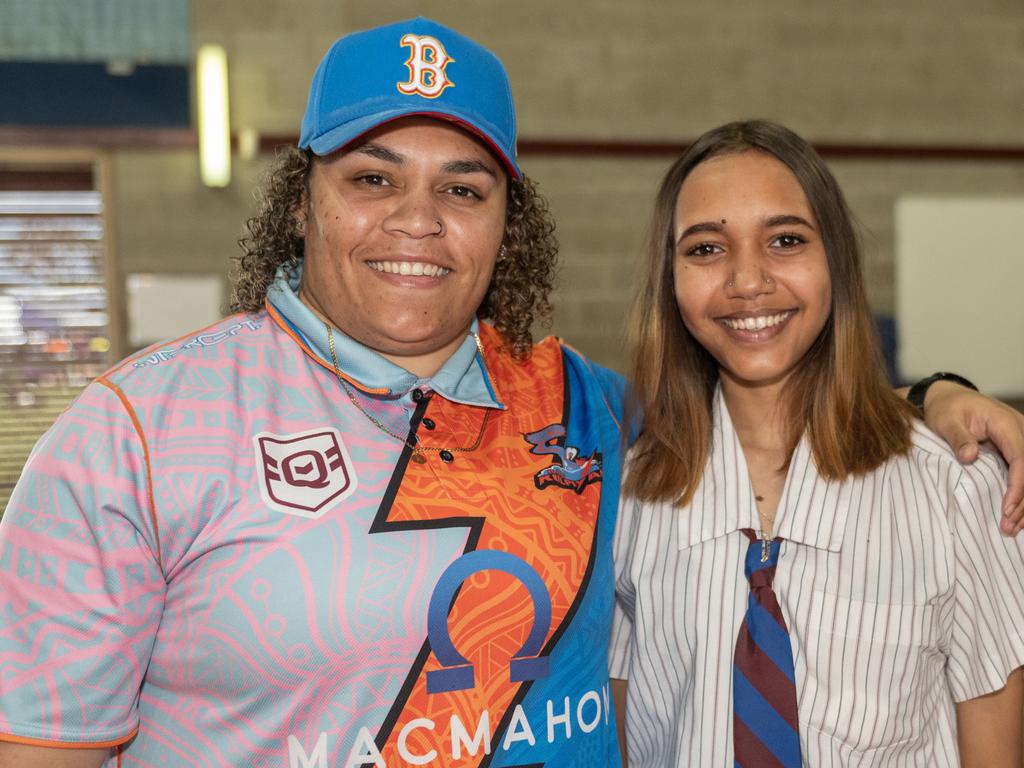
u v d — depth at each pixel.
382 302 1.13
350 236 1.12
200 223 4.96
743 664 1.24
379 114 1.09
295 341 1.14
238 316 1.19
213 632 1.02
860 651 1.23
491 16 5.16
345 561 1.04
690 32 5.29
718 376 1.44
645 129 5.28
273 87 4.99
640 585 1.36
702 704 1.27
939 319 5.41
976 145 5.49
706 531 1.32
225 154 4.88
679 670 1.33
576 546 1.18
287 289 1.18
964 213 5.43
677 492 1.35
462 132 1.13
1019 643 1.26
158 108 4.93
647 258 1.44
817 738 1.22
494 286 1.33
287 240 1.22
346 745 1.04
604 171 5.27
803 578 1.26
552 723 1.14
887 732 1.22
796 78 5.37
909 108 5.45
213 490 1.02
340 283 1.14
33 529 0.99
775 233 1.29
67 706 0.98
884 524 1.26
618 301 5.27
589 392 1.35
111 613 0.99
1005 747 1.28
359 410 1.12
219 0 4.95
